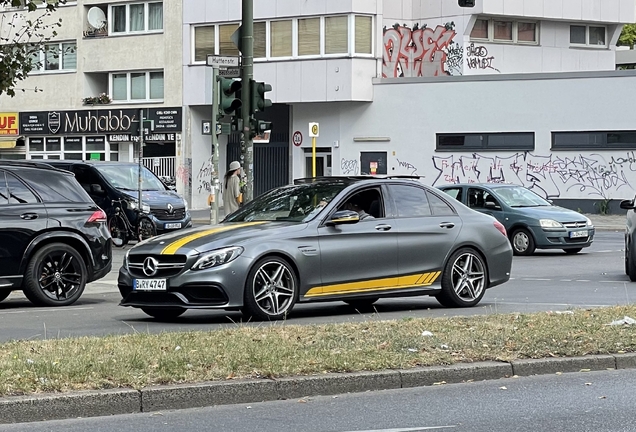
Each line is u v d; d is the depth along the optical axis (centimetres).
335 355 993
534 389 942
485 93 4681
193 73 5284
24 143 5822
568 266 2386
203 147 5381
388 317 1404
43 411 811
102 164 3141
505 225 2752
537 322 1219
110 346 1039
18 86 5791
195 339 1088
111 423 805
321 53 4909
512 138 4647
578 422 807
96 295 1823
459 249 1525
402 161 4866
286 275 1359
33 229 1599
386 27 5088
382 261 1437
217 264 1316
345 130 4969
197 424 802
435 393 925
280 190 1503
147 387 858
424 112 4812
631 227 1977
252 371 916
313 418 825
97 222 1681
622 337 1118
